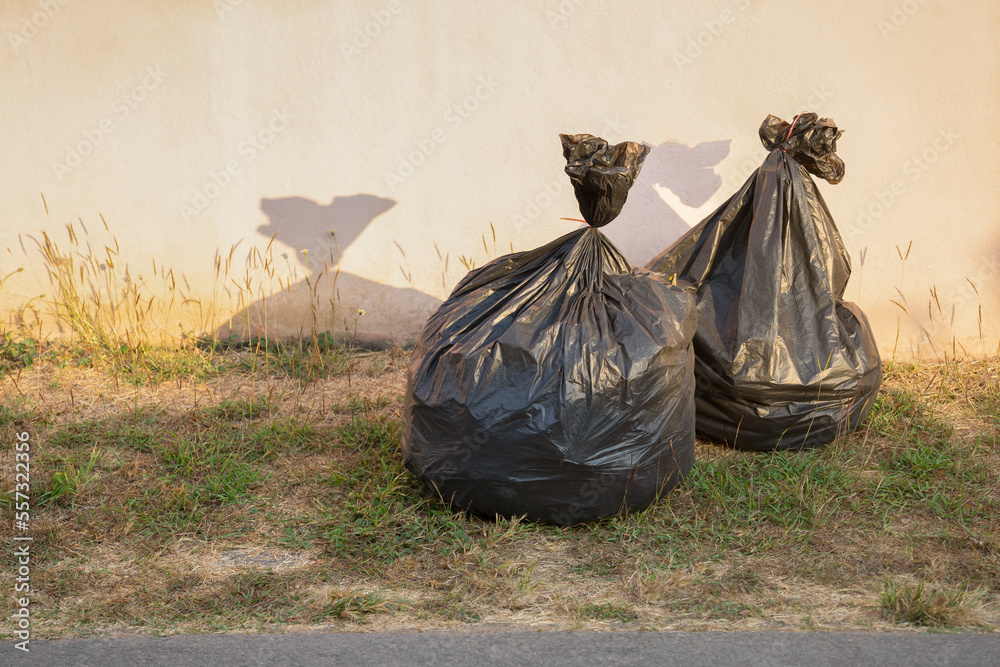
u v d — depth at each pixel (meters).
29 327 5.34
